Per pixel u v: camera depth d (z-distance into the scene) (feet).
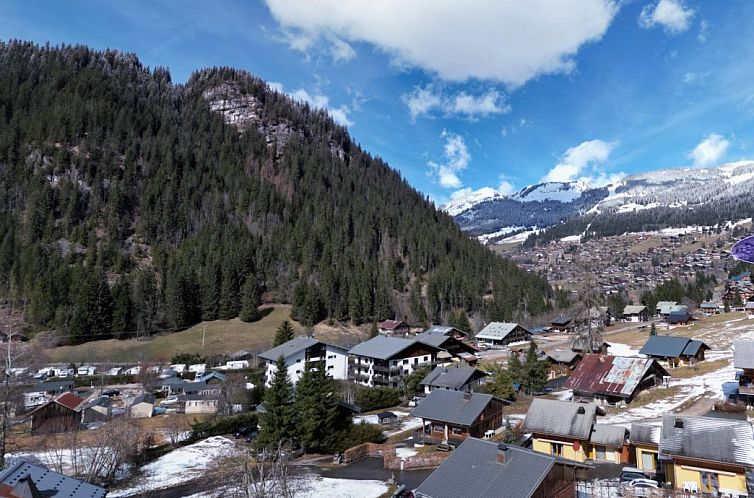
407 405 271.08
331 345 328.90
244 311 506.48
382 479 146.61
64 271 474.49
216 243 611.06
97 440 182.09
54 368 360.69
